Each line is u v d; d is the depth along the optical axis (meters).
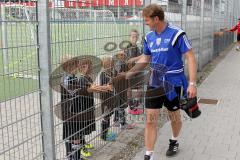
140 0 5.45
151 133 4.23
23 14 3.18
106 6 4.50
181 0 8.16
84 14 3.96
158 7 4.04
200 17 11.40
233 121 6.22
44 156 3.59
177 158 4.63
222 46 19.53
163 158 4.63
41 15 3.26
